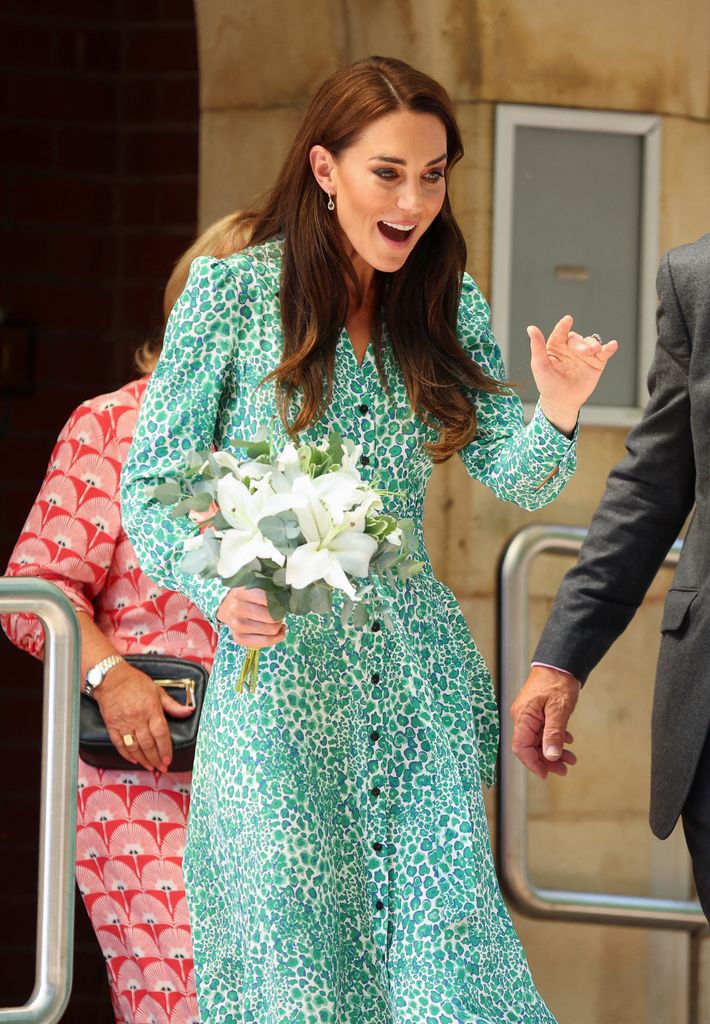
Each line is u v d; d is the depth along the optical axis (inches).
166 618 515.5
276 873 380.5
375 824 393.1
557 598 471.8
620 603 463.8
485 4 693.3
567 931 726.5
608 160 718.5
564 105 707.4
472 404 424.2
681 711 420.5
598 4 705.6
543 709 470.0
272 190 420.2
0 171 912.3
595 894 671.8
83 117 920.3
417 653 399.5
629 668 730.8
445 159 391.2
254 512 357.4
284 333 399.2
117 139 923.4
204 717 404.2
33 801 905.5
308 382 394.0
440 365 411.2
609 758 729.0
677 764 420.5
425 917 389.7
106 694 498.0
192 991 505.4
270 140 740.7
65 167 918.4
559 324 395.2
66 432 523.8
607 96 711.7
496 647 660.1
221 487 360.5
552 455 402.6
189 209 919.0
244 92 747.4
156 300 920.9
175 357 398.9
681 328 430.6
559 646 467.2
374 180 384.2
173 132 920.3
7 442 912.3
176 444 397.1
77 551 513.0
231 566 354.6
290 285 399.9
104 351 922.7
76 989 887.1
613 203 719.1
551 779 724.7
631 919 669.3
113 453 517.7
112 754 499.5
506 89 700.0
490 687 417.7
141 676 501.4
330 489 358.9
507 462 411.2
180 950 504.1
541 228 712.4
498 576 652.1
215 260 400.8
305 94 729.6
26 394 912.9
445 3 693.3
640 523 456.8
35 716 906.1
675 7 714.8
